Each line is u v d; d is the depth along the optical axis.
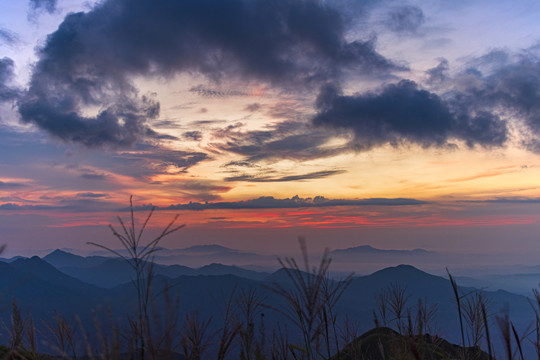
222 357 2.86
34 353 2.96
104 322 2.07
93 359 1.95
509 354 2.70
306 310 2.96
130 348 2.12
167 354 2.19
